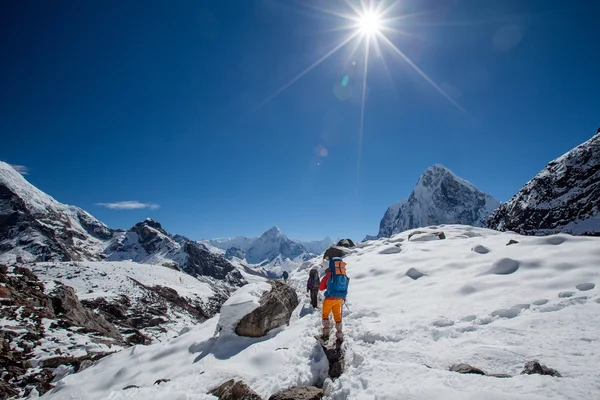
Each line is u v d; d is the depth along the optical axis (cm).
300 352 675
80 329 1923
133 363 903
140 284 6912
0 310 1803
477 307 740
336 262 743
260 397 533
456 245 1550
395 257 1491
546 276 842
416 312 784
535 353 481
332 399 471
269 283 1186
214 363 746
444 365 494
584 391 330
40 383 1226
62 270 6425
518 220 6103
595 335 503
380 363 506
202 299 8231
